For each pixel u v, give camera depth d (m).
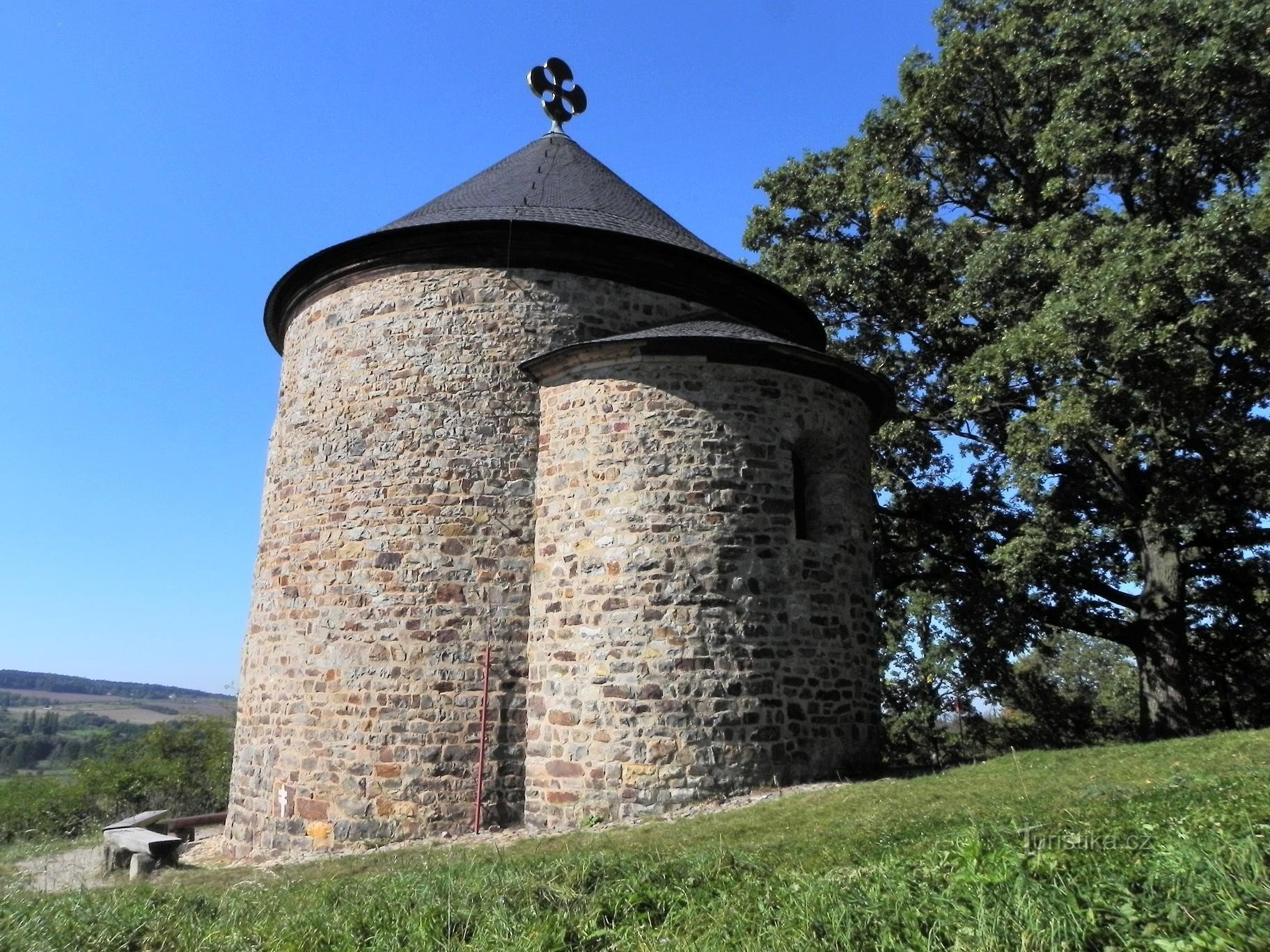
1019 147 15.83
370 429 11.42
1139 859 4.39
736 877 5.53
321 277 12.41
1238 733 10.04
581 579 10.13
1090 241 12.61
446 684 10.41
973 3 16.39
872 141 17.22
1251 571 16.80
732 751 9.42
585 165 14.53
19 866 10.99
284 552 11.85
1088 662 34.97
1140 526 14.82
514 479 11.08
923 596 21.16
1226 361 13.05
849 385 11.47
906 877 4.73
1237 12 11.83
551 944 4.69
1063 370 12.32
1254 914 3.54
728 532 10.01
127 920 5.79
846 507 11.09
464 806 10.07
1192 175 13.41
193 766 35.72
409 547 10.86
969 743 23.27
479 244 11.73
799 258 17.97
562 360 10.90
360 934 5.27
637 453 10.21
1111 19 13.05
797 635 10.12
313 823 10.41
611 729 9.55
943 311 15.62
